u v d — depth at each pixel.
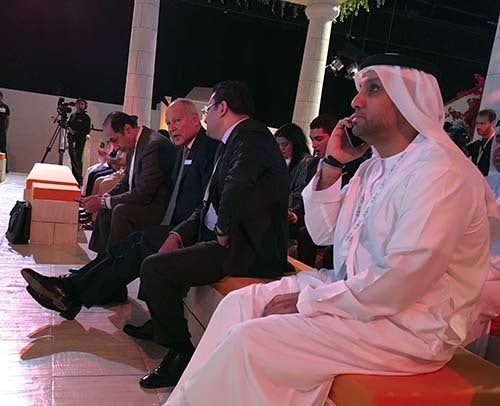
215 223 2.71
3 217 5.84
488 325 2.36
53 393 2.15
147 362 2.55
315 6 8.10
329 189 1.94
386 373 1.51
